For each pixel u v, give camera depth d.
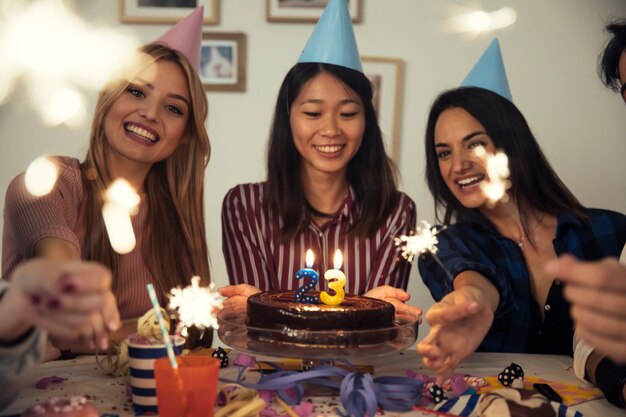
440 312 1.30
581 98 3.85
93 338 1.05
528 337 2.12
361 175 2.38
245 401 1.29
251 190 2.42
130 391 1.39
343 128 2.21
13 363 1.13
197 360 1.26
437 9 3.83
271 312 1.58
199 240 2.13
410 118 3.87
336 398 1.43
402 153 3.88
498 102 2.13
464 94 2.14
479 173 2.09
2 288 1.10
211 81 3.83
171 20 3.80
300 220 2.34
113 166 2.05
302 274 1.71
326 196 2.37
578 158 3.87
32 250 1.71
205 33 3.82
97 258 1.97
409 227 2.38
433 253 1.97
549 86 3.85
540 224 2.17
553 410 1.28
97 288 0.95
